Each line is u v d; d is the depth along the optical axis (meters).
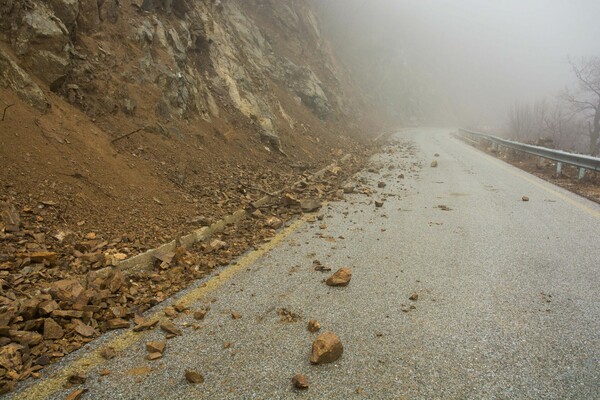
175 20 11.02
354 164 14.34
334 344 3.07
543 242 5.86
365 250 5.60
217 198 7.35
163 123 8.24
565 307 3.88
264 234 6.30
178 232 5.70
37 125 5.63
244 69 14.25
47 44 6.59
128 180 6.21
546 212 7.65
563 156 11.96
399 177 11.84
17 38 6.23
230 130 10.53
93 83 7.28
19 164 5.00
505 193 9.52
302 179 10.07
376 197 9.15
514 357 3.09
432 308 3.89
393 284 4.46
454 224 6.88
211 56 12.45
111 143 6.68
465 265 5.00
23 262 4.02
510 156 17.56
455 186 10.50
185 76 9.91
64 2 7.20
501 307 3.89
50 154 5.44
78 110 6.72
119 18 8.79
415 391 2.71
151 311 3.85
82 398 2.62
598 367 2.96
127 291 4.13
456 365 3.00
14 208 4.55
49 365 2.98
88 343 3.29
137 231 5.35
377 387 2.76
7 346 2.96
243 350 3.21
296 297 4.15
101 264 4.39
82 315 3.55
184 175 7.50
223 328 3.55
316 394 2.68
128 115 7.58
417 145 23.77
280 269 4.91
